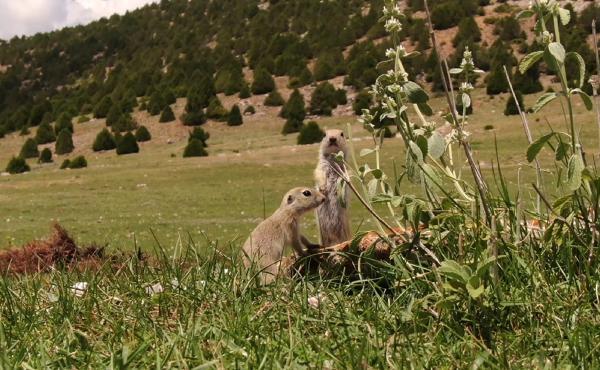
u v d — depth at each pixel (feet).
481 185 12.21
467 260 12.17
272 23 341.21
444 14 265.34
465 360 10.02
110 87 323.37
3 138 276.00
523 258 12.53
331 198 25.22
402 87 12.09
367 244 16.10
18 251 30.86
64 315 12.98
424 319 11.37
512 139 130.82
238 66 281.33
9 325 12.63
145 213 96.84
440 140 11.56
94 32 438.40
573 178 11.31
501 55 207.92
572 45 184.14
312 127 180.14
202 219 88.22
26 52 446.60
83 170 163.73
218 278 14.35
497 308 11.32
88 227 84.69
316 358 10.13
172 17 415.03
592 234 12.46
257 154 163.22
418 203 12.58
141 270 15.90
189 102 236.02
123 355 9.92
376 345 10.33
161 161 168.55
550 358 9.98
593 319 10.88
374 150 13.15
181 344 10.80
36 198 119.34
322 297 13.42
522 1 280.10
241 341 10.83
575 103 167.43
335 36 293.23
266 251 21.77
